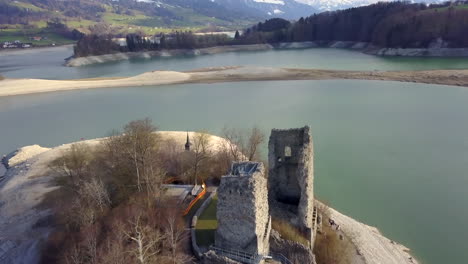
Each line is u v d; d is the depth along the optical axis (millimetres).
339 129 99688
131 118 121000
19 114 132375
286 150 48375
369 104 123312
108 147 71812
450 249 49969
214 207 46906
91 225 44844
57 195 61312
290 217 42500
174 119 116938
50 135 108750
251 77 179750
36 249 48062
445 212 58938
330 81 163375
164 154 68125
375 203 61812
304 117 112062
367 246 47438
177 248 38562
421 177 70688
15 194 64438
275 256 36469
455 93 131500
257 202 32688
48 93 165000
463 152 81375
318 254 43406
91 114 128625
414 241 51656
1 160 90812
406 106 119062
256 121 110250
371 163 77500
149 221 43562
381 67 191375
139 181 53375
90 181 56375
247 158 67625
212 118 115938
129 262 36375
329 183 69125
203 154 64688
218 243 35094
